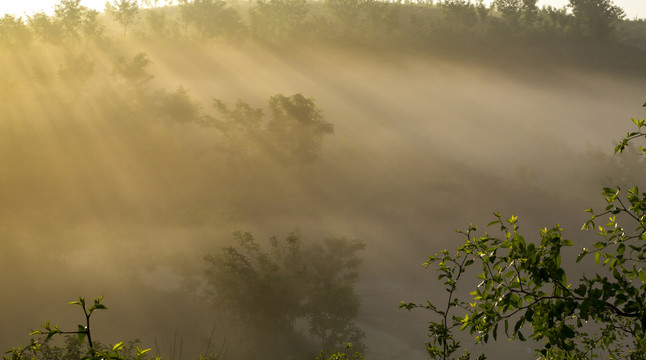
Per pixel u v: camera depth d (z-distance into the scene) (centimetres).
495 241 489
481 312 468
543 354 547
